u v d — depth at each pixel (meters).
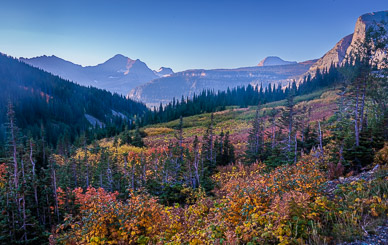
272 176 9.68
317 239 4.72
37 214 18.33
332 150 15.56
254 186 8.23
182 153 30.67
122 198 20.33
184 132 66.88
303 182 7.50
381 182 6.61
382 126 16.27
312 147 21.52
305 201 5.80
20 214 15.05
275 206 5.94
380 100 20.58
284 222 5.32
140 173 23.34
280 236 4.91
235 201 7.34
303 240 4.88
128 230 6.98
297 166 13.18
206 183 19.89
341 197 6.53
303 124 25.33
